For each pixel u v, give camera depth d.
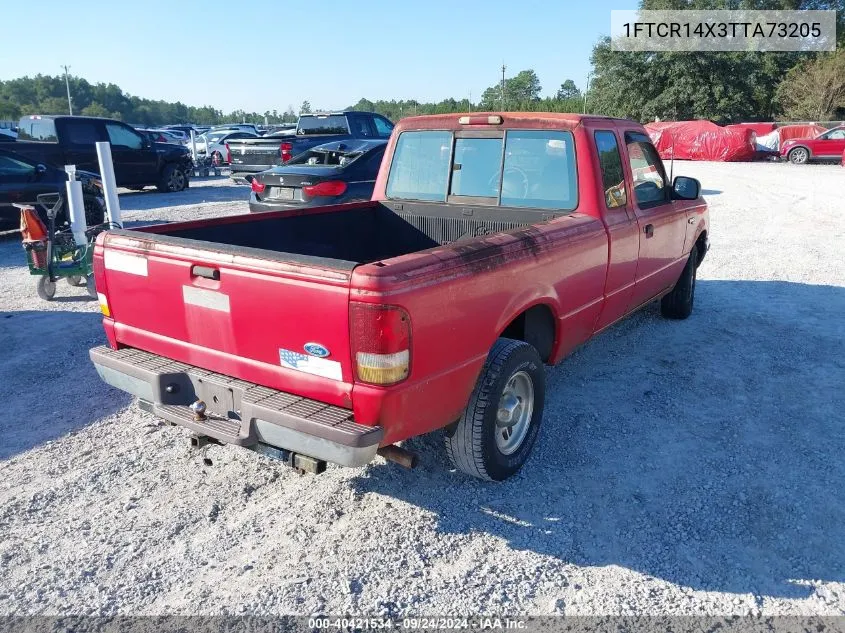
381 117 16.39
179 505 3.58
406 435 3.05
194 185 20.58
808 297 7.62
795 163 28.86
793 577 3.03
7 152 10.86
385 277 2.70
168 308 3.39
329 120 15.84
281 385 3.06
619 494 3.68
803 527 3.38
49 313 7.07
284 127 35.62
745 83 45.41
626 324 6.63
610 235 4.44
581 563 3.13
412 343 2.84
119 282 3.59
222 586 2.97
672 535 3.32
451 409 3.26
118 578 3.02
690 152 31.08
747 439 4.29
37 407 4.75
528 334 3.94
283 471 3.92
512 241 3.47
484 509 3.54
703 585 2.98
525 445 3.86
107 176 8.30
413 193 5.17
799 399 4.88
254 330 3.06
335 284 2.75
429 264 2.92
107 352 3.66
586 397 4.91
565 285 3.97
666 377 5.29
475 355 3.28
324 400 2.94
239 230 4.29
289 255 2.91
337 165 9.75
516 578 3.02
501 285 3.36
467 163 4.87
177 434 4.37
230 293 3.09
